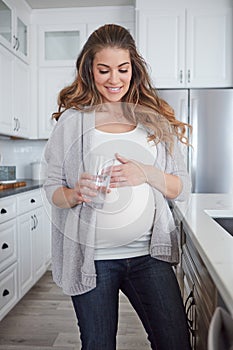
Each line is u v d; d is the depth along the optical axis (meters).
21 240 2.88
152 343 1.18
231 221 1.58
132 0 3.79
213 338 0.53
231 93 3.47
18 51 3.63
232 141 3.47
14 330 2.49
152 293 1.15
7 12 3.36
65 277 1.10
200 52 3.60
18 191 2.79
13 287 2.69
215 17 3.57
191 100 3.49
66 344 2.30
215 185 3.49
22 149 4.33
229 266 0.78
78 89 1.11
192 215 1.44
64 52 4.05
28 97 3.98
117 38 1.06
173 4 3.60
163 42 3.62
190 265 1.38
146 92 1.18
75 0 3.78
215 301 0.93
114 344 1.12
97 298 1.10
